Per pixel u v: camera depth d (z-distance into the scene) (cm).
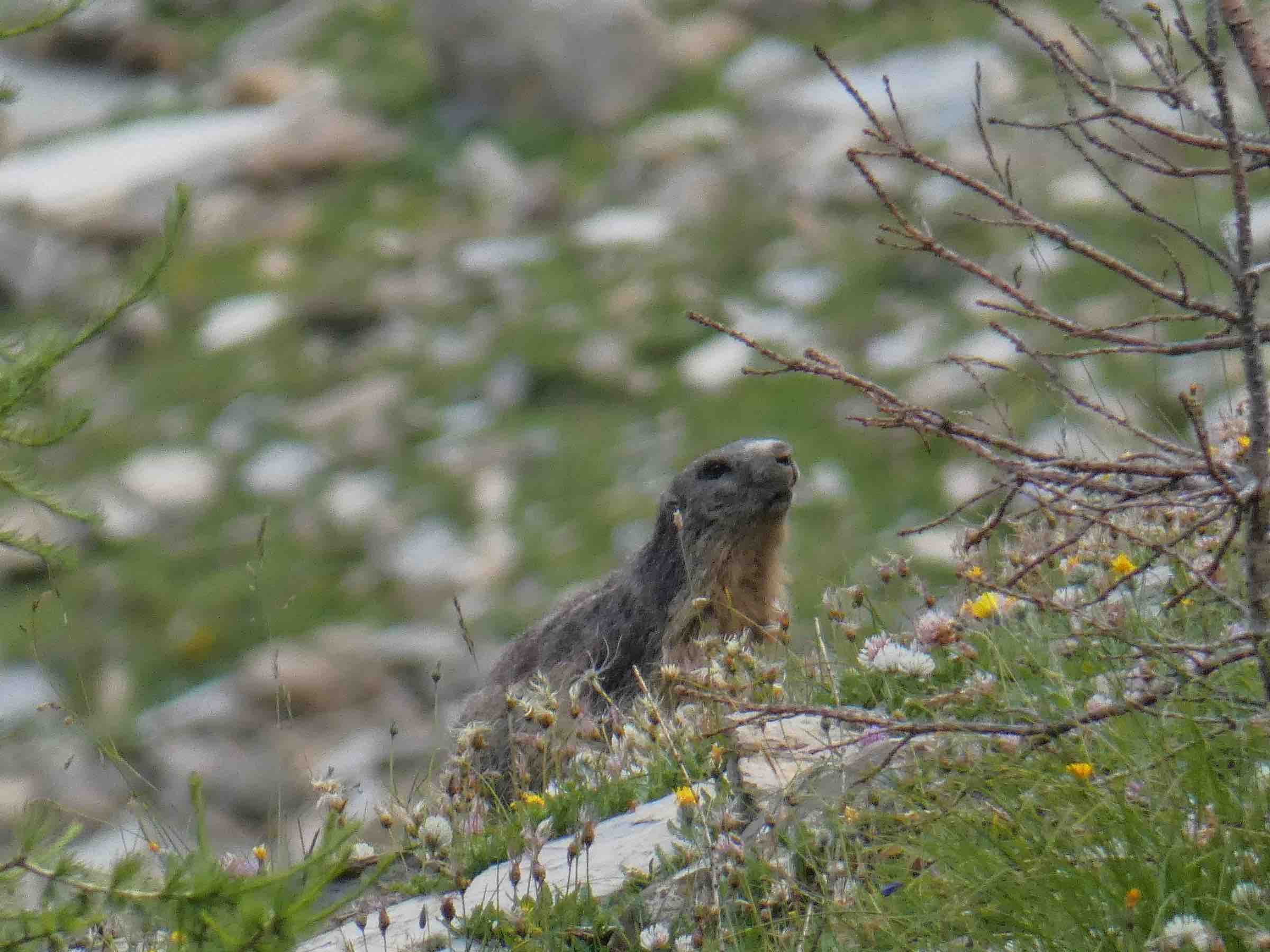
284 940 573
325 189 5222
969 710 793
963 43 4716
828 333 3853
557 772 925
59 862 597
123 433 4241
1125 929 582
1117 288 3466
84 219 4950
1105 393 2977
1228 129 581
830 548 3067
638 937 718
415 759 2859
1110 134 3981
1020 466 657
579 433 3903
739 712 811
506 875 805
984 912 618
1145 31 4200
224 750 2884
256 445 4144
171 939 665
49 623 3559
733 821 719
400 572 3509
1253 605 619
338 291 4638
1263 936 555
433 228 4950
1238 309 603
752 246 4362
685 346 4091
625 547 3494
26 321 4578
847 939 651
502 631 3309
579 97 5219
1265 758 654
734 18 5409
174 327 4734
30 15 848
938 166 657
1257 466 601
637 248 4528
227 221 5088
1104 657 764
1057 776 658
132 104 5769
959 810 668
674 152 4862
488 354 4284
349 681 3142
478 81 5388
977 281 3781
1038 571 854
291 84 5694
